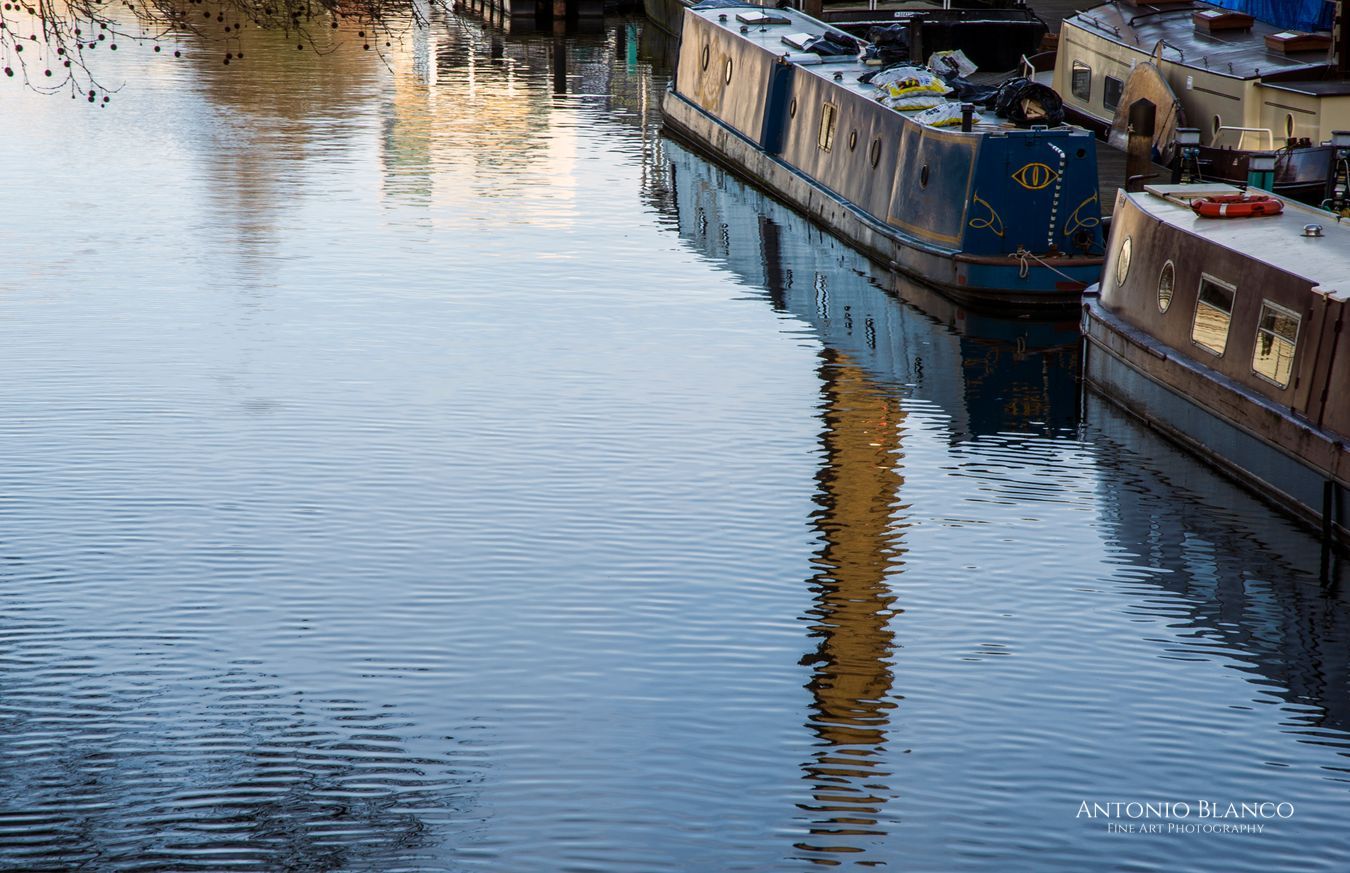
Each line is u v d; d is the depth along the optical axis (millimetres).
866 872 12719
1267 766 14258
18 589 17156
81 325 25812
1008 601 17297
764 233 33094
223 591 17203
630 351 25406
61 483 19828
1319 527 18500
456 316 26844
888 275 29766
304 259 29875
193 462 20531
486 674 15648
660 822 13391
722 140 39031
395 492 19781
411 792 13750
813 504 19719
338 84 47625
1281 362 19484
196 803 13547
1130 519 19359
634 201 35406
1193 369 21047
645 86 49094
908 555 18312
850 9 45375
